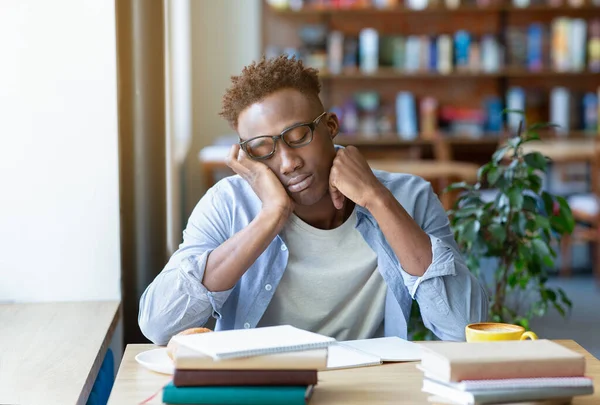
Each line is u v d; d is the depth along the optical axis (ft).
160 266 9.37
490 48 23.58
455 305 6.37
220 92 24.43
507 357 4.47
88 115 8.07
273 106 6.13
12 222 8.13
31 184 8.11
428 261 6.30
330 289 6.63
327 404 4.72
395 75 23.43
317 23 24.09
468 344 4.75
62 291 8.23
